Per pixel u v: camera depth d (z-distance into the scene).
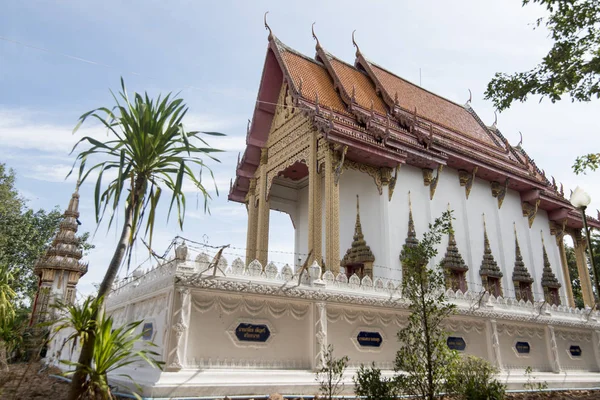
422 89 29.03
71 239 27.86
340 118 19.38
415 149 19.78
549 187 27.30
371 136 18.69
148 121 9.39
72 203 29.05
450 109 29.30
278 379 10.16
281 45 22.12
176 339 9.30
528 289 23.52
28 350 19.06
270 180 22.12
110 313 15.22
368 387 9.34
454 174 22.59
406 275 9.92
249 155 23.83
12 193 30.83
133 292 12.62
